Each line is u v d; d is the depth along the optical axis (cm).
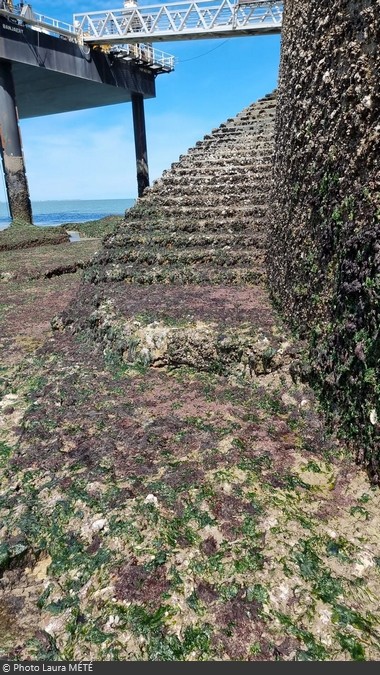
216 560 225
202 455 301
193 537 239
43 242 1472
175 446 313
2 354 519
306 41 414
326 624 196
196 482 275
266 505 258
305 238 388
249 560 224
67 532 251
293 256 422
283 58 583
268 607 204
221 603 206
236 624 198
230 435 319
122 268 625
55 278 923
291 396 362
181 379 409
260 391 378
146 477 284
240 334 414
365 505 260
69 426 345
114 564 228
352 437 293
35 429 343
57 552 242
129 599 210
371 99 263
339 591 210
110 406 366
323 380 335
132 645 195
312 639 192
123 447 315
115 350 450
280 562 223
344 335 297
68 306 589
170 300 520
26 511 267
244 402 367
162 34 1955
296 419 339
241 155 909
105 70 2320
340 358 306
